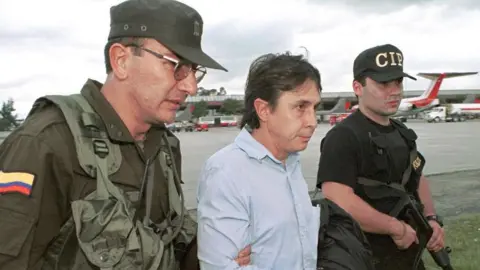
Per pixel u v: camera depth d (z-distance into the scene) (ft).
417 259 8.87
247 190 5.12
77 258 4.55
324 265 5.62
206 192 5.16
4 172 4.33
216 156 5.35
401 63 9.20
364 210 8.50
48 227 4.51
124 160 4.95
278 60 5.20
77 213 4.50
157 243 4.86
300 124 5.15
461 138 97.55
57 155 4.48
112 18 5.01
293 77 5.05
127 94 4.91
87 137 4.66
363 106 9.21
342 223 6.04
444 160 54.03
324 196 8.78
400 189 8.88
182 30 4.85
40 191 4.34
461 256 15.74
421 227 8.84
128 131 4.91
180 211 5.65
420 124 197.06
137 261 4.64
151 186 5.16
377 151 8.77
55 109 4.75
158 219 5.50
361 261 5.70
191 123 230.27
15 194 4.26
